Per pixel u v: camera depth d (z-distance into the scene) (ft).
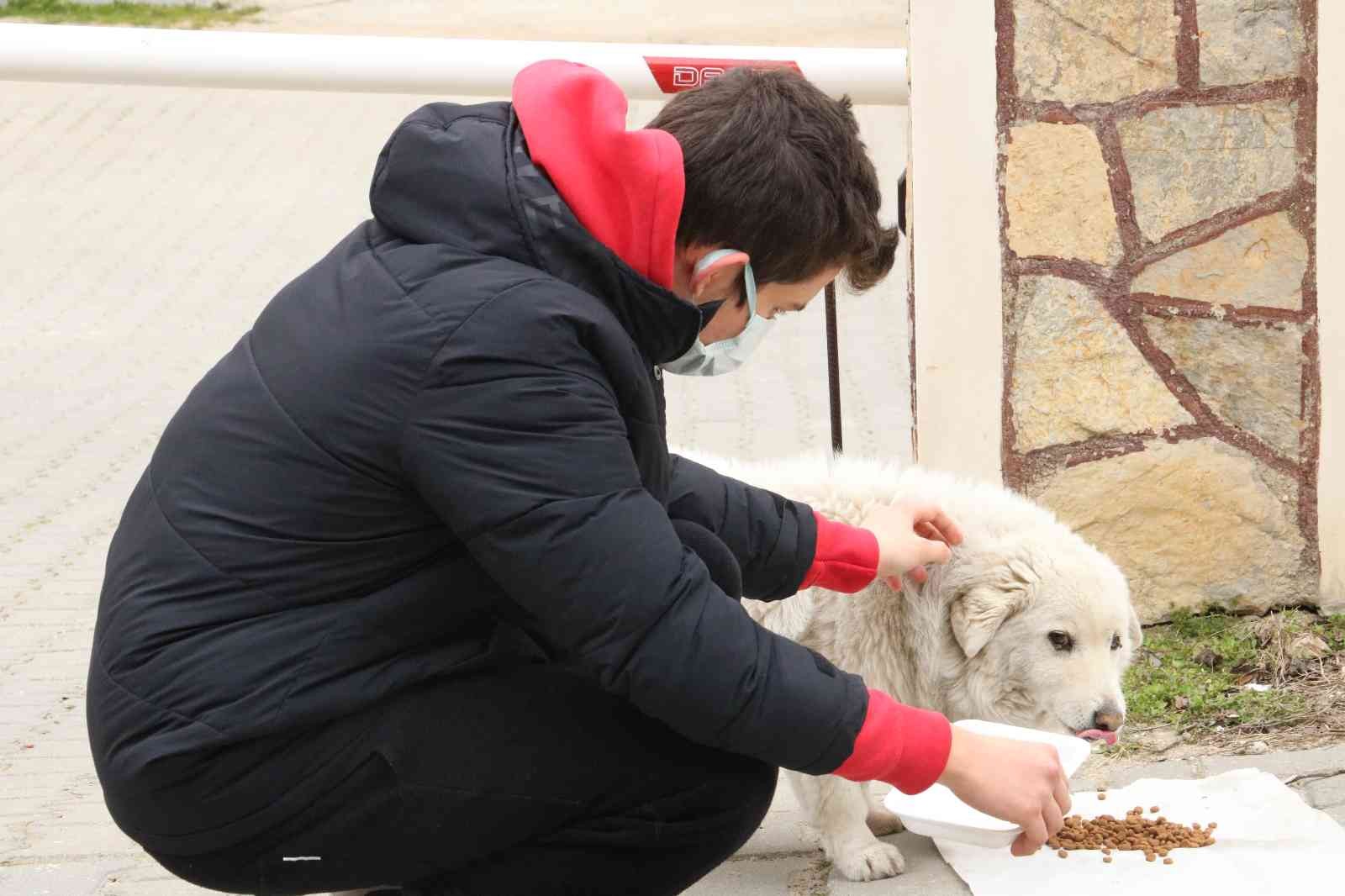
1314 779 12.66
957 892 11.23
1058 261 15.78
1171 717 14.38
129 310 35.47
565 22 58.34
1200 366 15.90
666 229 7.59
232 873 8.48
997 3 15.30
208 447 7.93
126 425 27.63
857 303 35.73
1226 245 15.64
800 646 7.93
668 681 7.47
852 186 8.16
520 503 7.30
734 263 7.96
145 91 54.85
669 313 7.79
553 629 7.57
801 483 12.57
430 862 8.47
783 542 10.00
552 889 8.69
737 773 8.73
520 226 7.54
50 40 16.37
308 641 7.84
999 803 8.04
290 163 48.19
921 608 12.03
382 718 8.07
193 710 7.77
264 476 7.74
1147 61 15.34
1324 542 16.10
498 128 7.82
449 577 7.98
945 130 15.71
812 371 30.60
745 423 27.12
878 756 7.86
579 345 7.43
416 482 7.50
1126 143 15.49
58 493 24.06
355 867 8.41
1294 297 15.67
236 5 61.77
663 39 55.36
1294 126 15.34
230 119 52.54
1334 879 10.53
